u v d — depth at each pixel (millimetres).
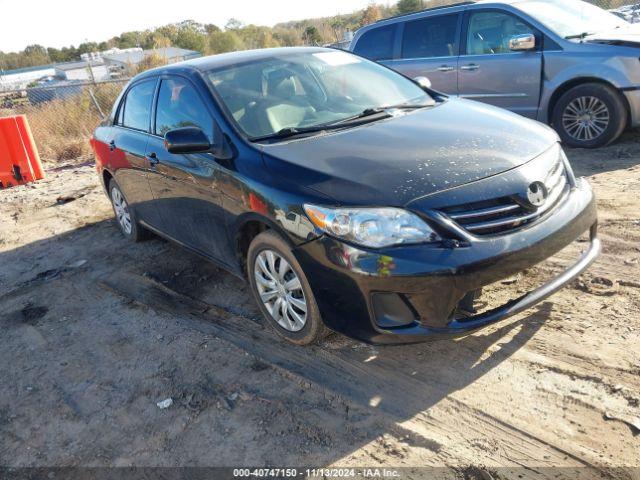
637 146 6004
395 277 2537
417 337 2596
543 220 2762
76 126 12031
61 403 3107
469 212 2592
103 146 5125
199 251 4113
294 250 2863
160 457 2588
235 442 2605
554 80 6180
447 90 7113
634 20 10195
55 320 4098
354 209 2607
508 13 6488
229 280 4273
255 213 3088
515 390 2641
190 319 3795
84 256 5281
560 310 3189
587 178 5273
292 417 2705
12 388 3328
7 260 5496
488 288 3398
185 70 4047
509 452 2305
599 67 5848
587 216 3012
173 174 3904
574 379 2643
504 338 3033
